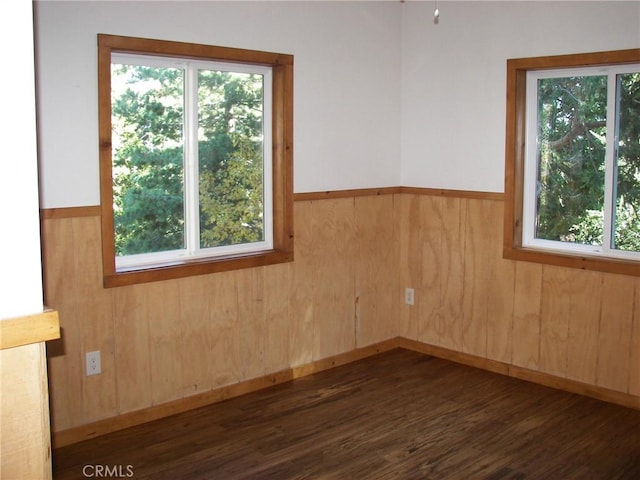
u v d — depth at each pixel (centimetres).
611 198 374
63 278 313
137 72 342
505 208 409
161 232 360
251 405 371
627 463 300
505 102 405
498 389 395
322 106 414
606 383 373
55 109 305
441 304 451
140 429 339
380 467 298
